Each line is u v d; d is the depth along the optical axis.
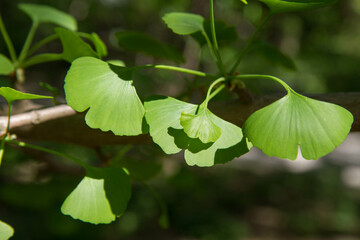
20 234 1.89
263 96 0.52
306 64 4.73
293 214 3.57
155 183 3.12
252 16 2.18
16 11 3.48
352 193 4.14
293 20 4.04
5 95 0.44
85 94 0.42
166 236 2.87
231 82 0.48
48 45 3.79
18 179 0.94
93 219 0.44
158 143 0.42
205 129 0.41
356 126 0.51
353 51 5.15
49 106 0.57
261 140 0.41
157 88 2.12
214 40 0.47
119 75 0.44
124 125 0.42
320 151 0.41
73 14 3.99
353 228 3.42
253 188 3.96
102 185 0.45
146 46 0.61
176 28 0.54
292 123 0.41
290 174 4.47
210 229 3.01
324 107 0.42
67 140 0.56
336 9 4.27
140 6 3.79
